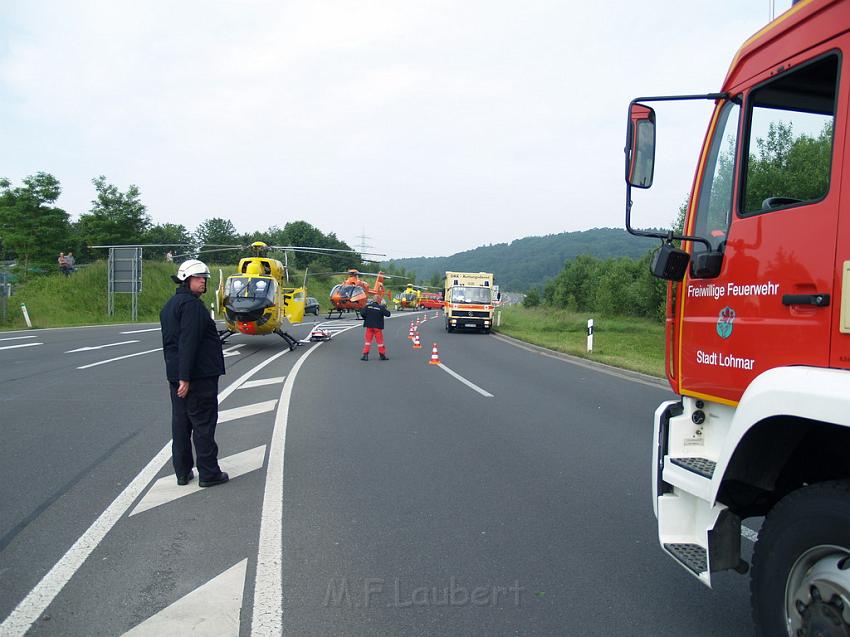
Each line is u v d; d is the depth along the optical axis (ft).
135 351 60.95
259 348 73.56
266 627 11.93
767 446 10.26
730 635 11.90
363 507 18.81
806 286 9.65
